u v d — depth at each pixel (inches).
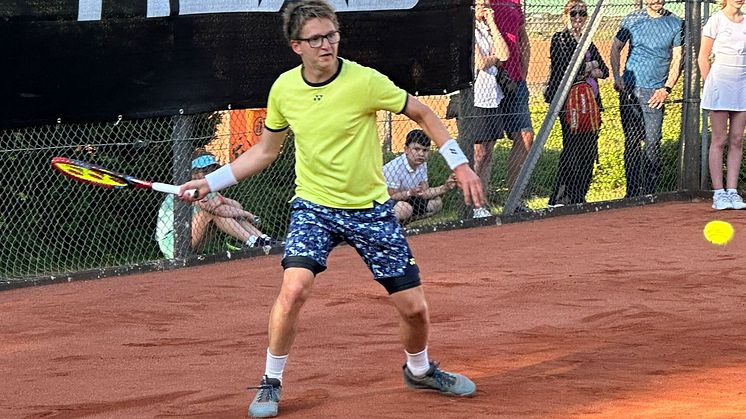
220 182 236.8
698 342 285.1
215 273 428.1
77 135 441.4
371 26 478.3
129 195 460.1
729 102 561.6
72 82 410.0
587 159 564.1
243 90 452.8
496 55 523.8
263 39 456.1
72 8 406.6
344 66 221.9
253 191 494.6
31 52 399.5
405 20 487.8
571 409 223.6
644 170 592.7
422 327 231.6
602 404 226.7
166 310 356.2
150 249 467.8
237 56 449.7
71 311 358.3
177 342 308.7
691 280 379.9
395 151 562.3
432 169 568.1
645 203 591.2
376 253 226.4
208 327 328.8
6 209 435.2
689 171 605.0
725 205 565.6
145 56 425.7
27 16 397.1
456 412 223.9
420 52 494.3
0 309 366.0
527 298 355.9
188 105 438.9
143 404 241.8
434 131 222.4
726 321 312.2
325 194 225.3
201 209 455.8
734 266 406.3
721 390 235.9
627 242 471.5
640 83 576.1
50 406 243.0
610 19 610.2
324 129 221.0
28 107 401.1
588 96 556.4
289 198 503.2
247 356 288.8
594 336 296.7
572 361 267.9
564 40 549.0
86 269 433.4
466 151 525.0
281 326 225.0
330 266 429.1
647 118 581.3
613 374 253.1
